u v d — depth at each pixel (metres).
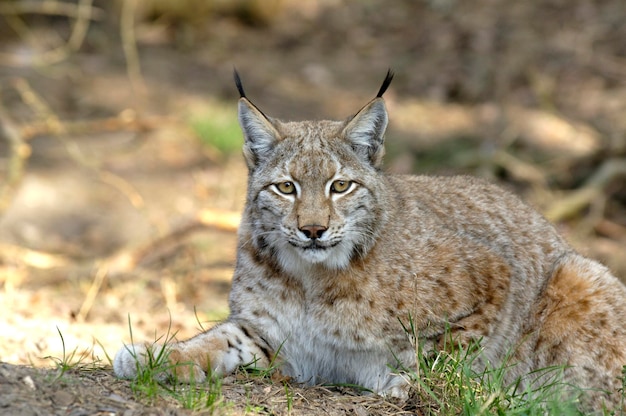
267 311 7.52
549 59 19.98
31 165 16.41
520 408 6.72
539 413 6.71
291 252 7.36
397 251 7.47
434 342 7.45
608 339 7.79
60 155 16.88
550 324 7.93
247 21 23.12
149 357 6.78
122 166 16.75
